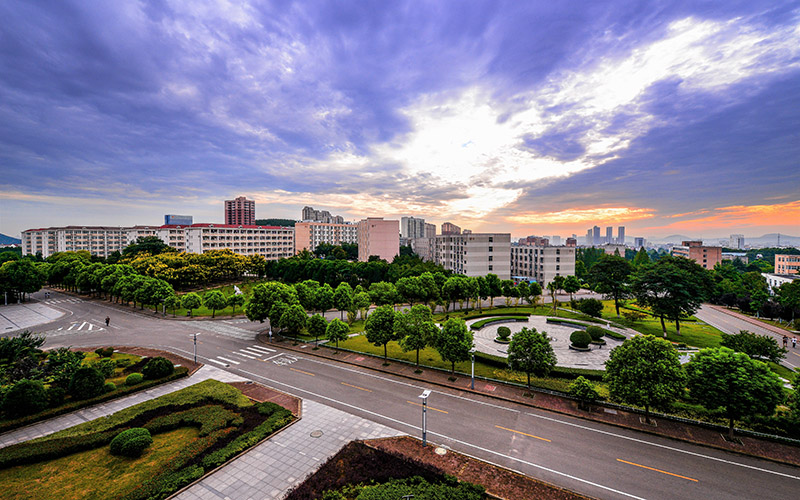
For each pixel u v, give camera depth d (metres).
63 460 20.64
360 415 26.27
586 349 41.50
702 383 22.39
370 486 18.05
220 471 19.61
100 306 67.31
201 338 46.34
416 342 34.34
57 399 26.89
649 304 50.56
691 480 19.20
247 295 75.69
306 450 21.81
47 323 54.41
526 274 107.88
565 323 55.47
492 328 53.38
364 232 142.25
